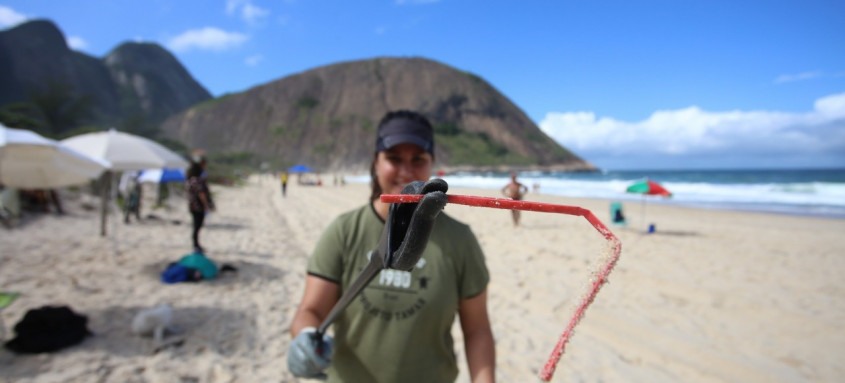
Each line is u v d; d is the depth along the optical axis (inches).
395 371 65.2
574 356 190.4
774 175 3703.3
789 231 537.0
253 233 471.2
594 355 191.5
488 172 6688.0
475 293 68.7
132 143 366.9
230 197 1063.0
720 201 1037.8
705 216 717.9
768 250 406.6
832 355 193.6
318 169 6560.0
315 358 55.4
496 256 365.1
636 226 566.6
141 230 433.7
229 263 316.5
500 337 208.2
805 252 399.5
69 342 170.6
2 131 226.1
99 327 190.7
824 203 957.2
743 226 585.3
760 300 259.9
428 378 65.7
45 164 239.3
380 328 65.9
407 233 22.0
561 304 251.6
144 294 236.5
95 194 620.7
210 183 1619.1
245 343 187.2
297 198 1146.7
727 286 285.9
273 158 6540.4
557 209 18.8
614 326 221.0
